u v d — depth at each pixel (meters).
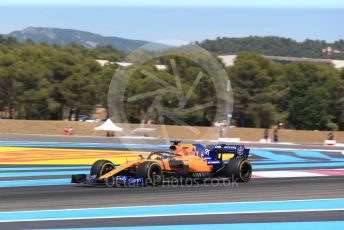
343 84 172.62
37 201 24.17
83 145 71.56
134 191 27.89
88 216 20.50
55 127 121.12
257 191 28.36
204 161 32.19
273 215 21.09
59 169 40.56
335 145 98.56
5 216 20.34
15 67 157.00
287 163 48.69
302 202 24.55
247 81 151.25
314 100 169.88
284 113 165.38
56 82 161.25
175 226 18.70
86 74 161.00
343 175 38.22
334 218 20.55
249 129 120.75
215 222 19.52
